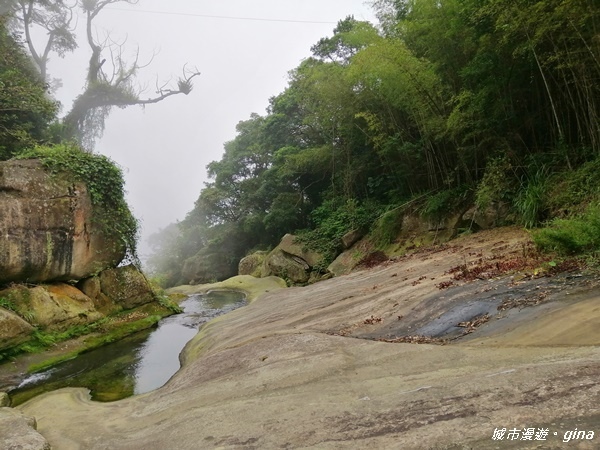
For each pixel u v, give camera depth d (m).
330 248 17.75
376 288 8.74
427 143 13.74
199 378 5.57
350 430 3.07
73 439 4.34
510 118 11.12
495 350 4.09
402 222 14.87
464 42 11.28
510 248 8.57
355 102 15.32
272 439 3.19
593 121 9.15
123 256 12.05
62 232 10.07
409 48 13.20
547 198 9.48
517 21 8.48
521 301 5.26
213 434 3.52
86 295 10.46
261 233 28.56
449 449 2.57
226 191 32.34
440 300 6.36
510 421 2.71
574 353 3.55
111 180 11.50
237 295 16.97
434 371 3.90
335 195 20.19
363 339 5.52
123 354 8.43
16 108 12.99
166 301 13.03
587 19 8.06
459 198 13.00
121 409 5.10
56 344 8.55
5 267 8.85
